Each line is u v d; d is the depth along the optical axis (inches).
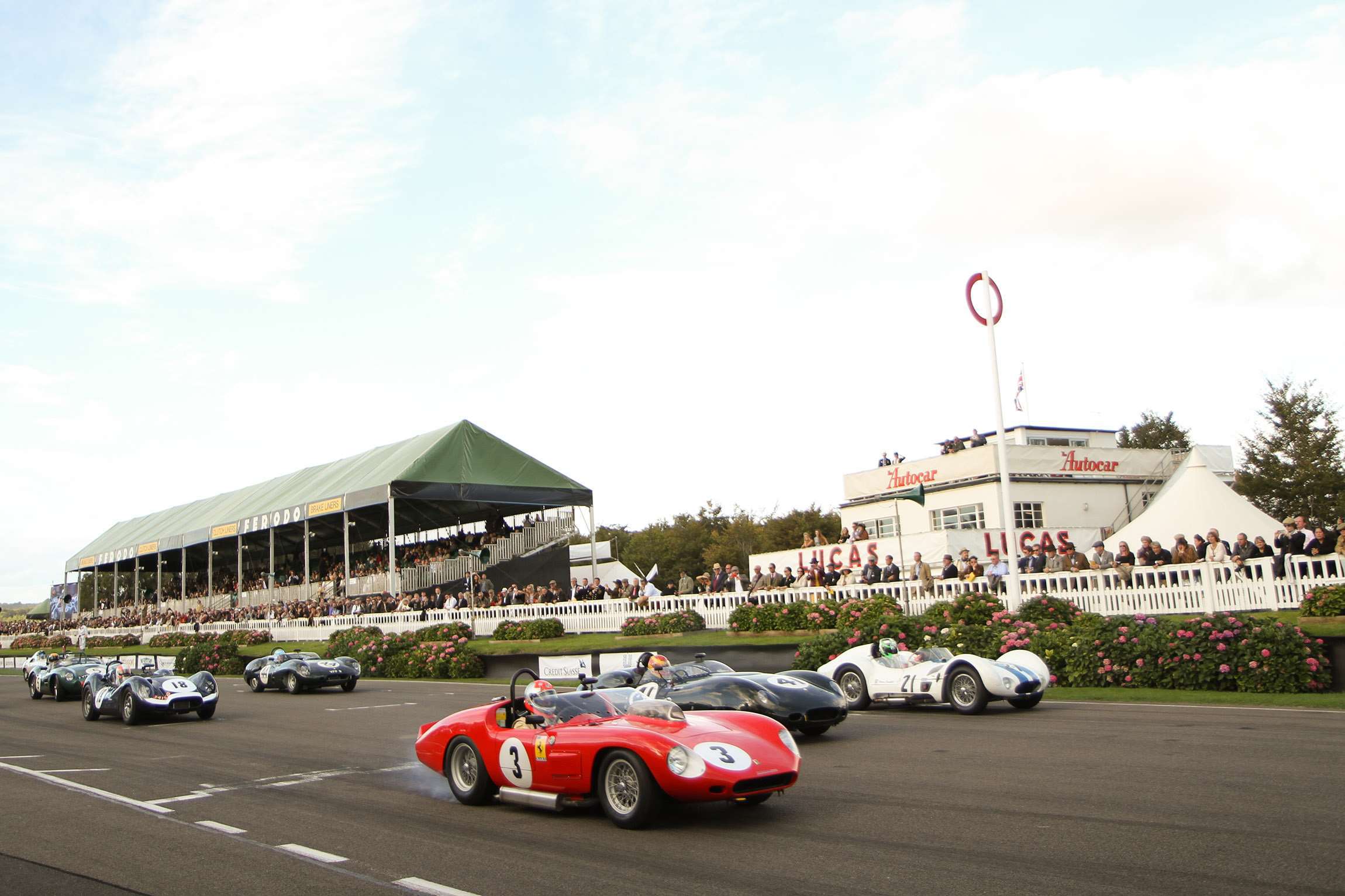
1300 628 660.7
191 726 749.3
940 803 346.6
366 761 518.9
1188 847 270.2
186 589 2896.2
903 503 1612.9
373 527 2363.4
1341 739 434.0
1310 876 240.2
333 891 265.9
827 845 295.3
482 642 1346.0
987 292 917.8
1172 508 1195.3
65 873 294.0
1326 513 1923.0
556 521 1964.8
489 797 384.5
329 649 1403.8
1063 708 611.5
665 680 554.3
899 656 654.5
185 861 305.3
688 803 367.9
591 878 269.3
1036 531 1430.9
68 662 1142.3
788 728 505.0
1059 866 259.1
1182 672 671.1
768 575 1169.4
